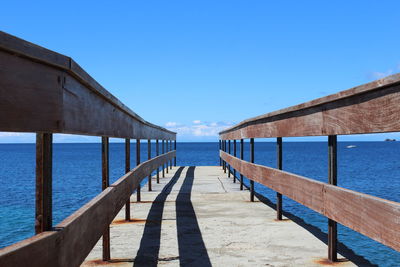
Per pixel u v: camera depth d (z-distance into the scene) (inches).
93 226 102.7
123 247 162.9
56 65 74.4
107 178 145.6
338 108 121.5
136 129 228.7
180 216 231.0
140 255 151.3
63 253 75.5
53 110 75.2
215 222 213.0
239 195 323.9
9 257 54.5
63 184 592.7
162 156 419.5
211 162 1657.2
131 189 189.6
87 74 95.4
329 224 144.0
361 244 183.5
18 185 615.5
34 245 62.1
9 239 245.6
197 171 617.9
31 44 64.7
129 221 216.5
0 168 1131.9
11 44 59.1
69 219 83.7
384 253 167.3
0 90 58.1
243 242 169.9
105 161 145.5
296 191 163.5
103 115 125.7
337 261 142.9
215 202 286.5
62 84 79.7
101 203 114.2
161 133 436.5
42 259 65.0
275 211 248.5
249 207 264.1
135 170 207.2
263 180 227.6
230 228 197.5
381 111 95.8
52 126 74.5
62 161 1579.7
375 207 96.3
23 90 64.2
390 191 497.0
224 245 165.0
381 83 92.5
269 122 214.7
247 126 287.9
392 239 88.2
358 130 108.2
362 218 103.3
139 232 189.5
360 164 1234.0
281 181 187.6
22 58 64.1
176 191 353.4
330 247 143.3
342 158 1803.6
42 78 70.7
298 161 1526.8
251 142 274.4
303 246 163.3
